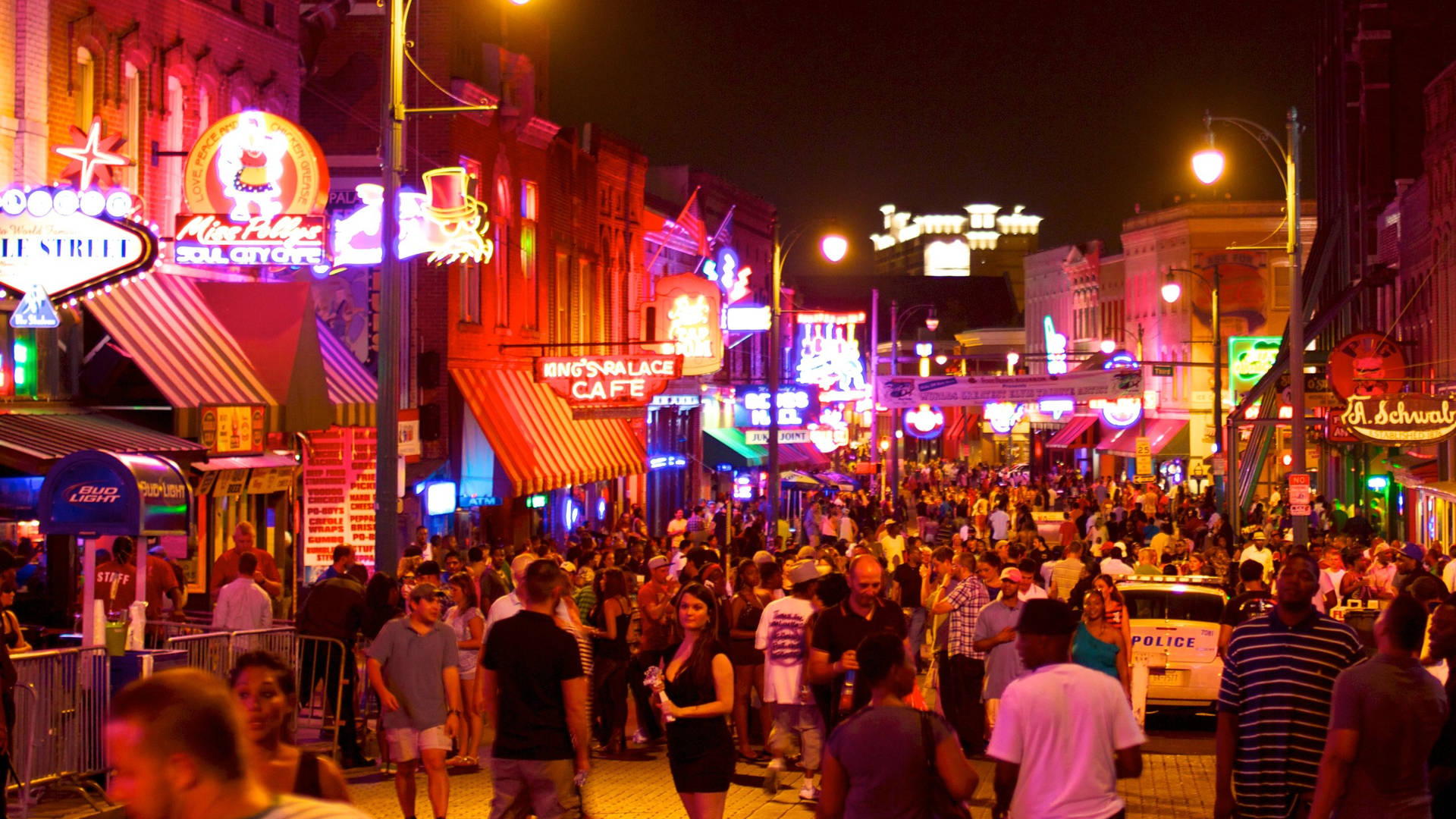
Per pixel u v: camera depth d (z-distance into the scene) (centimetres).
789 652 1395
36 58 2092
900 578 2252
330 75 3538
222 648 1531
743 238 6588
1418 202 4422
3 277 1938
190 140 2517
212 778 388
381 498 1877
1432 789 823
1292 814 820
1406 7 5231
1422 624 746
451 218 2495
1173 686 1850
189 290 2453
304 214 2238
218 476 2367
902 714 699
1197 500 6000
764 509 5709
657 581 1772
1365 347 3222
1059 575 2280
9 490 2080
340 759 1609
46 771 1335
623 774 1571
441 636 1210
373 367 3347
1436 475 4047
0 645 1177
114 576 1766
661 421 5069
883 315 14562
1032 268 11675
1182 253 8762
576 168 4322
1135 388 5012
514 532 3772
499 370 3712
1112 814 683
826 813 703
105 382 2195
